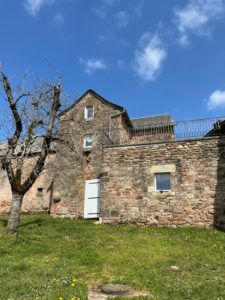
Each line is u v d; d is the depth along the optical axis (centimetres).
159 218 857
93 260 544
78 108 1404
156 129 1232
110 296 389
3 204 1491
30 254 596
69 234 791
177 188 874
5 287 409
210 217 810
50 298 377
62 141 1024
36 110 924
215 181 843
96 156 1210
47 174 1409
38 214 1288
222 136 887
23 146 917
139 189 916
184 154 910
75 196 1173
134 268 498
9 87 881
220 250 596
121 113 1281
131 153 979
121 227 851
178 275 464
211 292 390
